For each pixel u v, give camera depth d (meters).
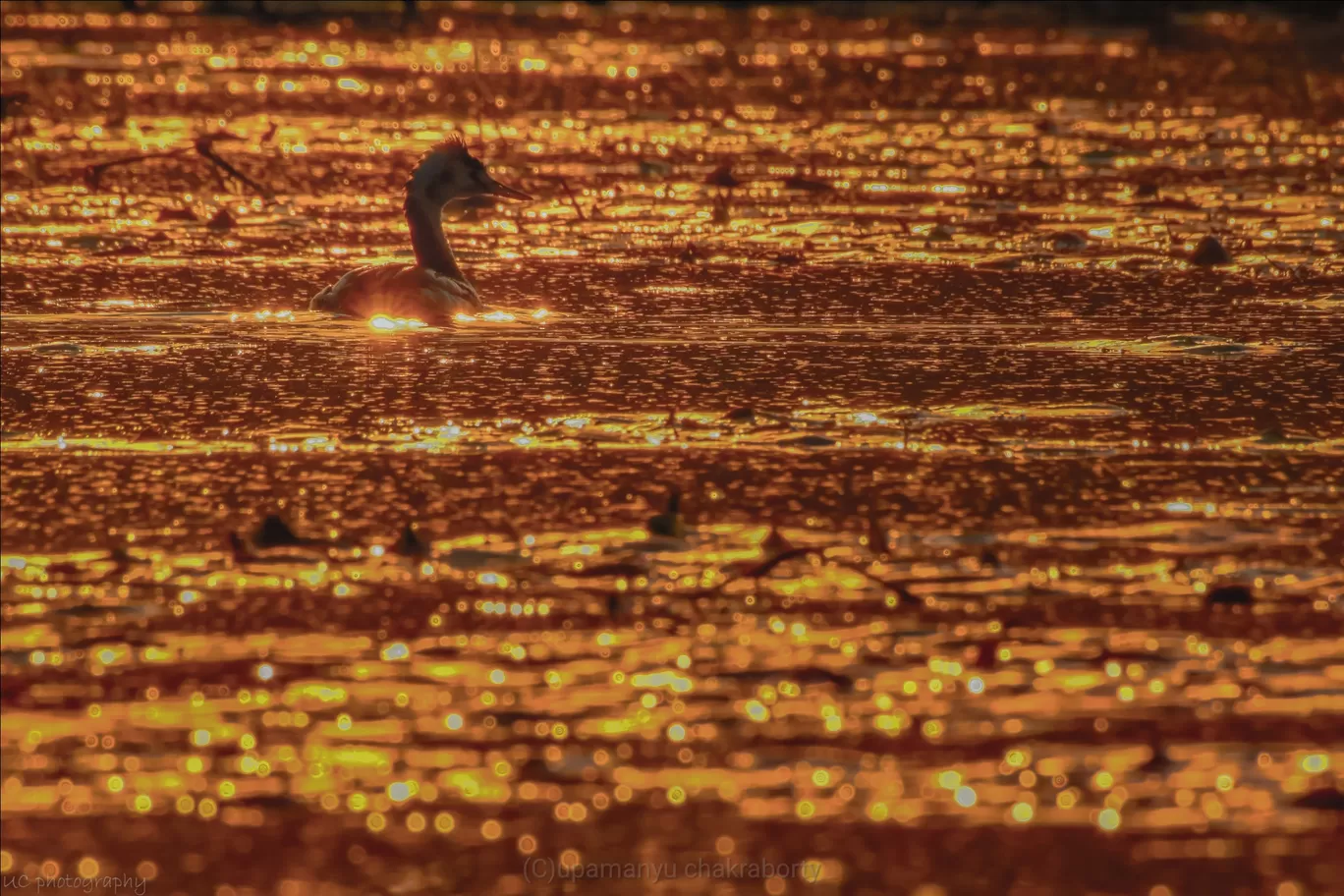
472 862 21.56
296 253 59.03
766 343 47.00
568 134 85.56
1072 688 26.05
